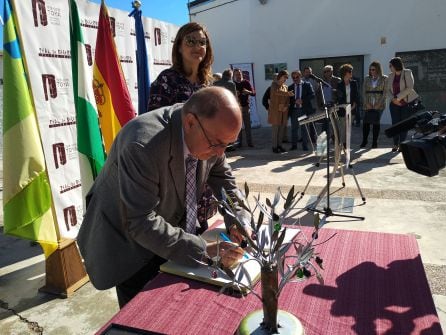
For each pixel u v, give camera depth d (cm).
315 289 119
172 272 130
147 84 317
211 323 106
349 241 151
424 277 124
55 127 268
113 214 142
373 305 111
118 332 104
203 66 226
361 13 972
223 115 114
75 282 274
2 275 300
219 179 167
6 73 230
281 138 705
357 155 636
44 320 242
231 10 1077
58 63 266
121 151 128
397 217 372
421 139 162
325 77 695
